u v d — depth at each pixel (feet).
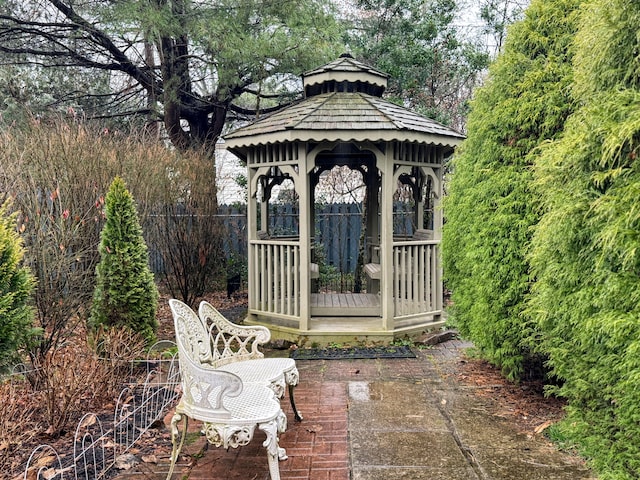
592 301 8.75
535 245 11.04
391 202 19.39
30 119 23.12
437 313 21.42
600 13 8.85
